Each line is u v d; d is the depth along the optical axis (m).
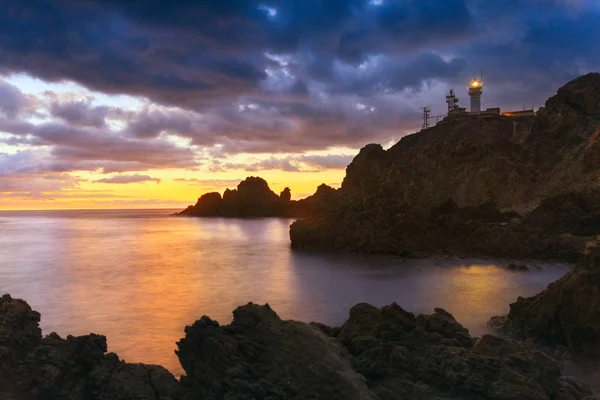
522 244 55.31
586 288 19.88
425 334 16.66
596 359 18.70
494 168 88.62
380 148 103.94
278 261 59.53
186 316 29.92
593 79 106.44
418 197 81.50
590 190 61.25
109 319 29.11
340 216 71.62
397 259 57.03
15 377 13.55
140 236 113.88
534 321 22.55
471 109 166.62
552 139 97.50
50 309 32.38
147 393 14.02
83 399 13.74
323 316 29.67
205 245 87.31
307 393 12.91
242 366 14.04
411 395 13.33
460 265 51.34
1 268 56.03
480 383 12.95
